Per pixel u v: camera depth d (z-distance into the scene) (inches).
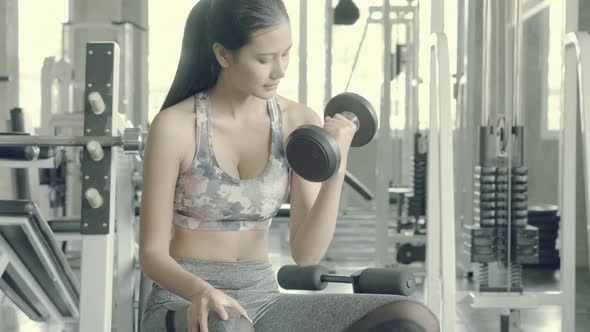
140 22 317.7
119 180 77.4
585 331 140.0
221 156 59.9
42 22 311.0
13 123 110.0
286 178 62.1
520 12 108.3
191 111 60.0
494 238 105.7
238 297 59.1
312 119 63.6
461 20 203.6
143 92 253.1
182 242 60.2
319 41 328.8
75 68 308.2
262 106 61.8
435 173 97.0
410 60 238.7
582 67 90.5
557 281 199.6
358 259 227.1
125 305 76.7
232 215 60.0
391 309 55.5
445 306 91.6
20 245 72.5
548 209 221.0
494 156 108.0
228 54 56.9
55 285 84.6
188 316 50.7
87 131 60.2
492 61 197.2
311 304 58.8
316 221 60.4
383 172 202.1
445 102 94.1
